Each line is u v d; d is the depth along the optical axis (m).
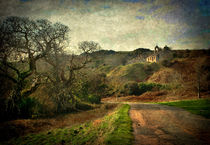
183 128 8.00
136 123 9.55
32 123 14.76
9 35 17.17
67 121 16.69
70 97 25.69
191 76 50.78
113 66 131.25
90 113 21.64
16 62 18.70
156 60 108.94
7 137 11.47
